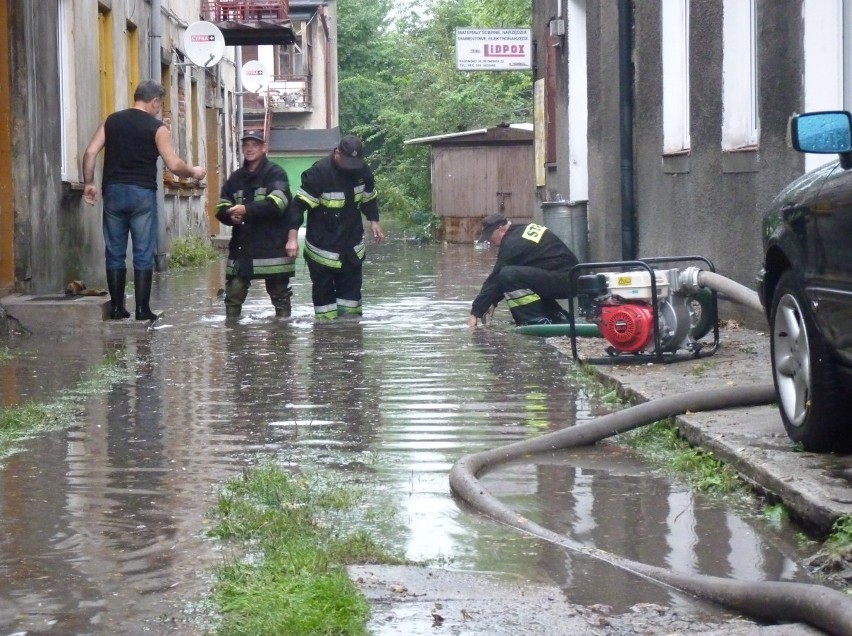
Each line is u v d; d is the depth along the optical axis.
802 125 6.60
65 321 14.39
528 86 58.91
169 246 28.64
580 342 13.08
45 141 16.41
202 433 8.54
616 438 8.45
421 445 8.17
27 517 6.36
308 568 5.30
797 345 7.25
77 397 9.95
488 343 13.18
